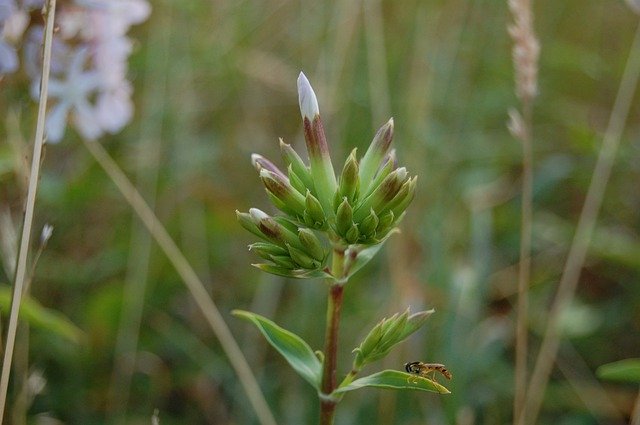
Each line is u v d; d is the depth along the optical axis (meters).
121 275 0.60
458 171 0.69
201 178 0.66
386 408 0.52
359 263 0.38
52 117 0.49
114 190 0.61
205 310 0.49
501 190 0.69
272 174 0.37
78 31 0.50
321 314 0.56
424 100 0.64
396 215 0.37
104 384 0.55
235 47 0.71
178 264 0.49
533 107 0.76
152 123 0.62
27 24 0.48
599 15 0.83
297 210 0.37
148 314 0.58
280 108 0.74
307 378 0.38
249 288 0.62
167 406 0.55
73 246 0.60
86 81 0.49
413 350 0.54
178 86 0.67
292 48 0.77
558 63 0.76
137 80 0.69
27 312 0.45
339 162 0.65
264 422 0.48
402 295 0.54
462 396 0.52
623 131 0.74
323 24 0.75
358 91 0.71
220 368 0.55
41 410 0.53
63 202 0.58
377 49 0.64
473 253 0.60
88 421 0.54
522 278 0.49
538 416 0.55
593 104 0.78
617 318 0.59
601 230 0.65
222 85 0.72
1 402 0.40
